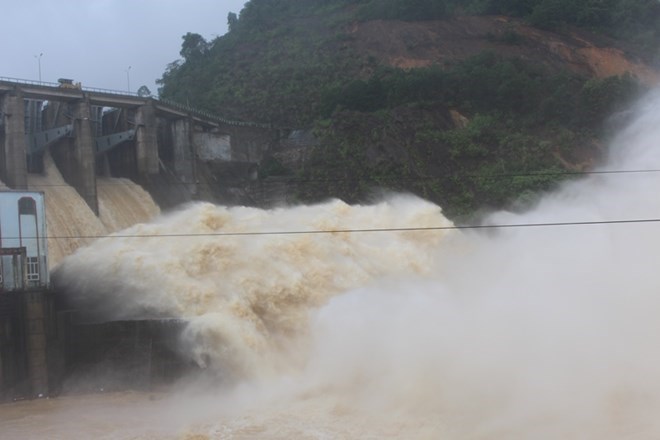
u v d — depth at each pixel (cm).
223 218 4997
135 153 8569
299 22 15300
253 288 4478
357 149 9356
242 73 13100
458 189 8950
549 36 13562
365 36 13900
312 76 12562
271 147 10731
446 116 10212
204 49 14862
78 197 7331
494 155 9506
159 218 7619
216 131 9994
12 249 4228
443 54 13125
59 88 7306
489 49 12500
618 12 14125
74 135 7562
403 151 9281
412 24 14050
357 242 5197
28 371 4062
